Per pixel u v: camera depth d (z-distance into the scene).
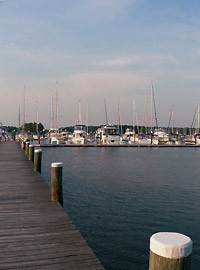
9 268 3.42
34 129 119.06
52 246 4.12
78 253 3.88
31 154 16.33
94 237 9.60
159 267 1.46
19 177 10.58
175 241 1.47
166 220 11.38
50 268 3.43
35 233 4.67
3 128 68.00
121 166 30.12
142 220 11.37
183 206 13.51
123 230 10.26
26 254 3.83
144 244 9.06
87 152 49.41
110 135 63.22
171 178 22.33
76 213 12.26
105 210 12.72
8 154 20.86
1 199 7.11
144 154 48.09
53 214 5.80
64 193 16.09
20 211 6.02
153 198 15.06
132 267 7.62
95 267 3.47
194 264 7.71
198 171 26.88
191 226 10.69
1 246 4.11
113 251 8.56
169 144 73.06
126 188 17.78
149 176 23.23
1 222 5.26
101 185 18.67
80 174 23.84
